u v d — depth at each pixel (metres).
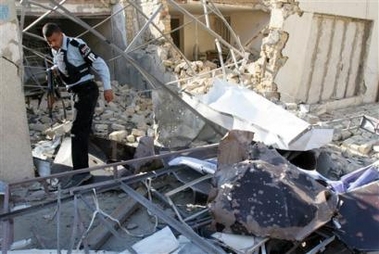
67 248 2.85
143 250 2.63
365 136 6.18
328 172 4.61
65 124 6.66
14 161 3.73
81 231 2.85
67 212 3.34
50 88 5.72
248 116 4.79
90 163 4.42
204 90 6.14
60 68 3.81
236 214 2.73
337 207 2.94
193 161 3.78
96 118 7.53
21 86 3.70
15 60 3.62
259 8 11.20
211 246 2.60
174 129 5.54
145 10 10.13
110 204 3.47
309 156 4.60
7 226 2.77
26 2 5.50
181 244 2.69
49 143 5.41
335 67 8.76
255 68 7.85
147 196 3.52
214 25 13.66
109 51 11.41
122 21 10.64
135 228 3.12
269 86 7.57
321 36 8.19
